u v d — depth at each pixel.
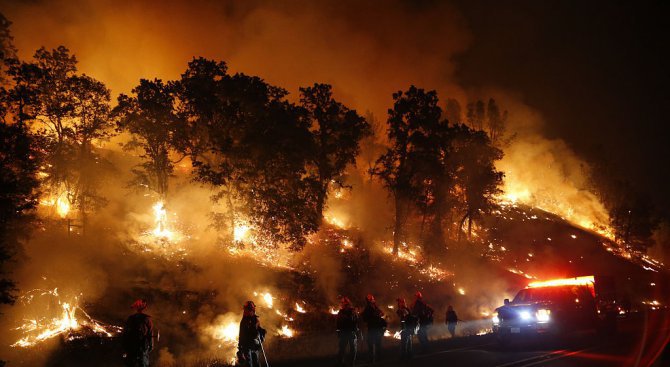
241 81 31.52
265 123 31.06
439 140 43.94
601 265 69.06
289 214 30.92
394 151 44.19
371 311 14.33
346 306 13.37
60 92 27.30
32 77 24.91
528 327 17.27
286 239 30.95
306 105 40.72
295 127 32.97
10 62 24.39
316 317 28.23
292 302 28.72
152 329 10.23
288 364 13.97
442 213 47.81
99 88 28.33
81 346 17.98
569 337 20.33
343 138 39.88
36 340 17.64
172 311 23.19
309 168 40.72
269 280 29.98
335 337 22.75
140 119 29.28
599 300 19.78
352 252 39.84
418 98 44.06
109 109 29.19
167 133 30.12
